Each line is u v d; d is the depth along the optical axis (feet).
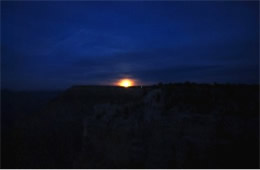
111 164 29.91
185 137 29.53
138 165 28.78
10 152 37.32
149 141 32.04
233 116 30.37
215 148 26.66
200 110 33.63
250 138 26.45
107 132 36.24
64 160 33.24
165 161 27.96
